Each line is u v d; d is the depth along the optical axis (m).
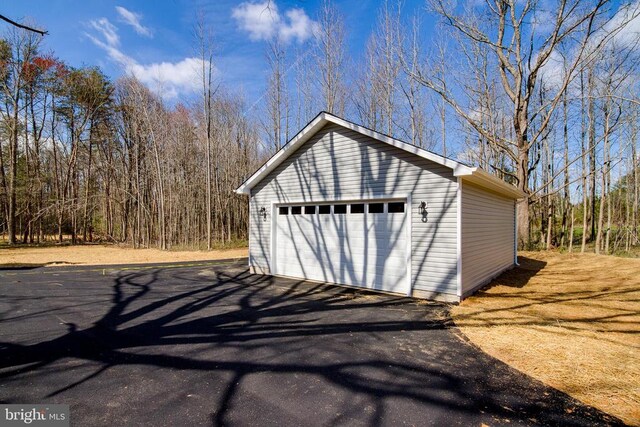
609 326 4.85
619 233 19.56
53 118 24.11
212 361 3.68
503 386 3.11
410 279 7.01
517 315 5.45
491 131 16.67
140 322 5.14
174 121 22.86
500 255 9.52
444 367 3.53
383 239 7.55
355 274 8.01
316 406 2.76
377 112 19.81
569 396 2.92
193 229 23.16
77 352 3.90
